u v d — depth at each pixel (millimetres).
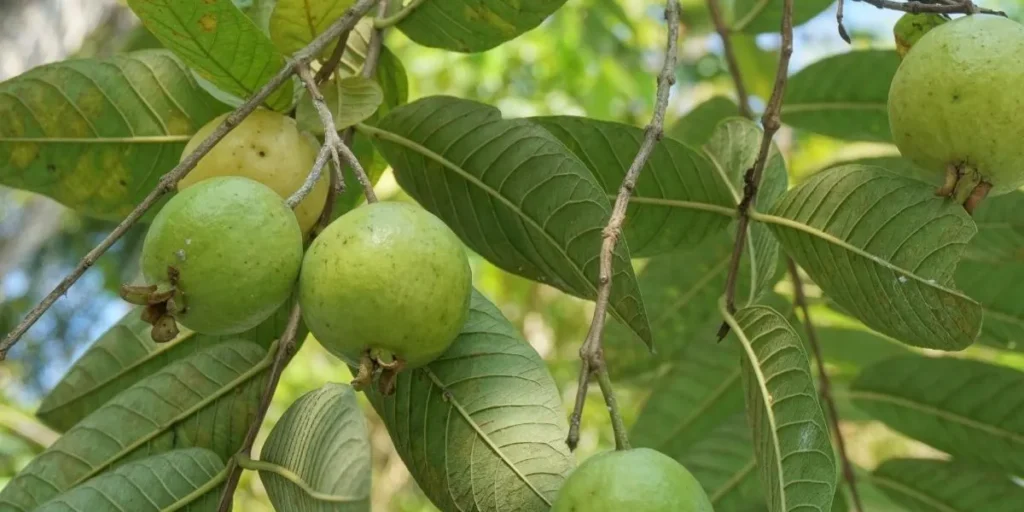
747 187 864
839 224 828
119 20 1563
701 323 1034
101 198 896
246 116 784
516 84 2771
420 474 787
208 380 827
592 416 2416
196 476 795
